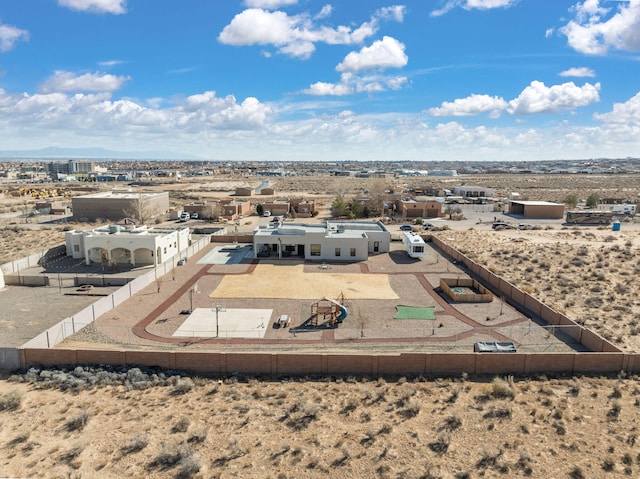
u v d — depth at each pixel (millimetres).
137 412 26125
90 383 29438
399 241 80688
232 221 109562
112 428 24469
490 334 38188
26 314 43281
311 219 113438
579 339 36281
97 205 107500
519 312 43562
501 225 94312
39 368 31406
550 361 30906
